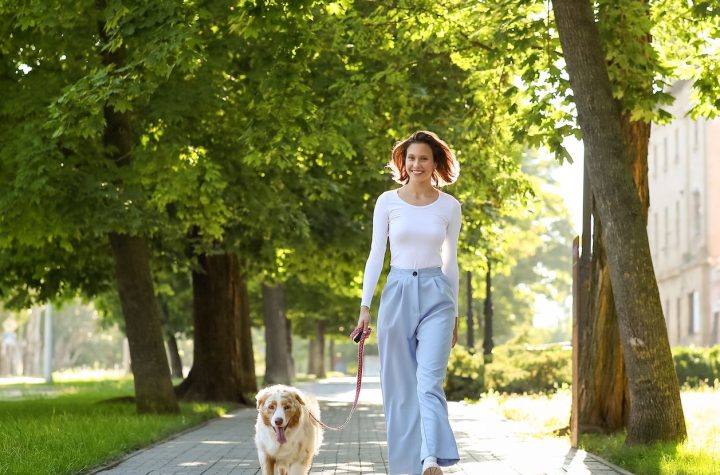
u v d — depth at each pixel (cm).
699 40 1761
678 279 5909
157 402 2181
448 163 790
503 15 1728
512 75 2008
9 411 2420
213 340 2895
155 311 2208
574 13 1362
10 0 1939
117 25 1794
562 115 1608
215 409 2483
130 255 2184
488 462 1322
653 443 1345
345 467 1284
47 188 1892
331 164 2395
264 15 1727
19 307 2964
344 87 2000
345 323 7100
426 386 740
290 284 5047
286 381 4647
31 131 1928
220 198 2256
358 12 1961
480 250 3016
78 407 2552
